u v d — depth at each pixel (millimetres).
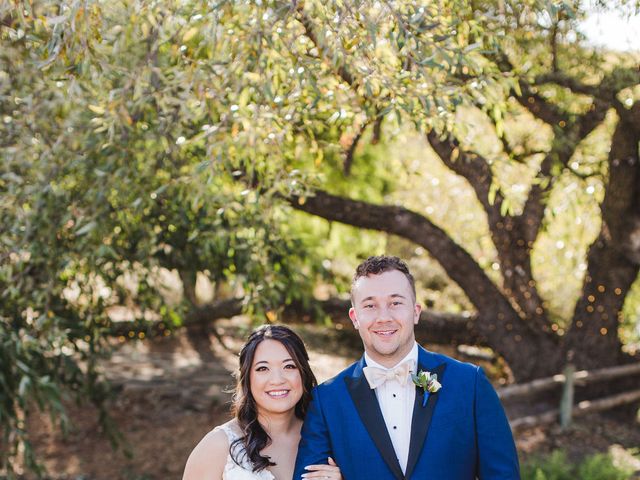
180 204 6262
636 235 8039
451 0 4141
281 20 4133
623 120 6883
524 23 4918
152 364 11477
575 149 7363
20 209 5398
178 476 8281
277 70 4363
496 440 3090
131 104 4750
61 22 3906
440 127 4555
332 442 3186
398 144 8914
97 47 4348
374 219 8445
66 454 8773
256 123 4520
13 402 6387
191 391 10305
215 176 5184
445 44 4109
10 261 5668
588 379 8625
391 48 4340
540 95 6672
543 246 9609
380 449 3061
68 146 5406
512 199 6301
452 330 9672
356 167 9477
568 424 8516
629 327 10602
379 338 3137
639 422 8789
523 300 8781
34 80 5117
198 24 4312
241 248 6391
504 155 7316
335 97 4746
